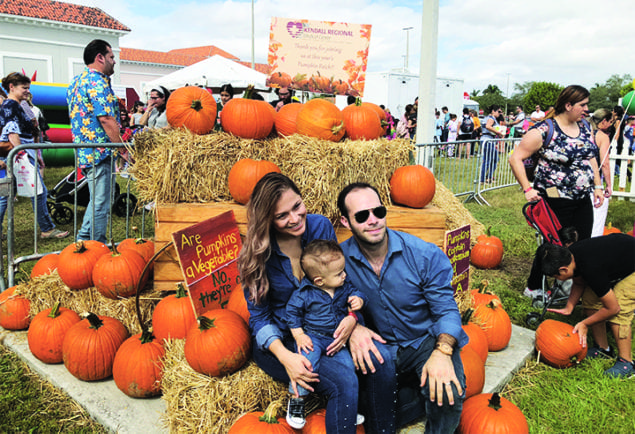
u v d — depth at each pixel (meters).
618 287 2.98
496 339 3.16
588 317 3.07
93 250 3.43
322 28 4.41
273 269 2.28
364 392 2.25
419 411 2.43
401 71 20.91
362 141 3.37
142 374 2.56
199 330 2.40
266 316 2.33
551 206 3.85
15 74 5.31
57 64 29.77
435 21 5.86
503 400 2.41
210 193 3.17
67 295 3.32
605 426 2.53
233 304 2.82
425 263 2.27
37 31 28.67
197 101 3.12
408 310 2.32
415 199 3.29
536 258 3.98
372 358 2.19
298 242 2.33
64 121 13.21
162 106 7.09
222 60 12.55
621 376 2.99
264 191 2.11
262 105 3.23
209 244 2.86
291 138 3.15
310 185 3.01
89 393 2.68
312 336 2.21
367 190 2.22
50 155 11.84
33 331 2.95
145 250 3.53
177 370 2.43
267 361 2.31
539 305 4.09
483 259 5.13
